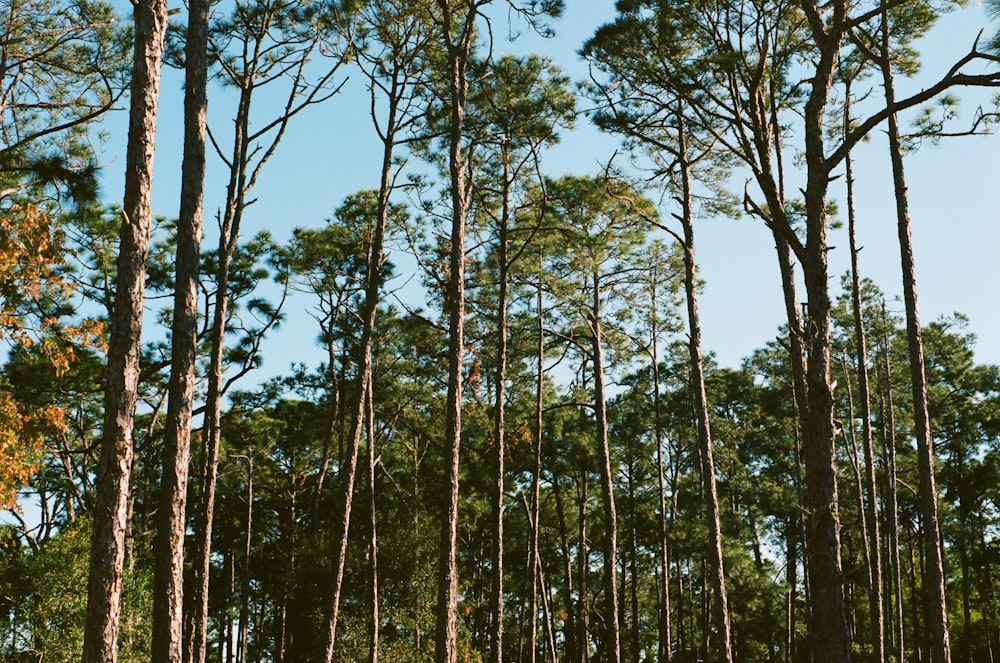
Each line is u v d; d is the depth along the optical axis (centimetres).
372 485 2473
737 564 3294
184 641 2031
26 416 1642
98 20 1792
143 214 993
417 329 2900
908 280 1795
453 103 1872
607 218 2428
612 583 2572
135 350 964
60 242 1612
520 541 4000
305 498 3731
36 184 1616
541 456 3338
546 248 2464
